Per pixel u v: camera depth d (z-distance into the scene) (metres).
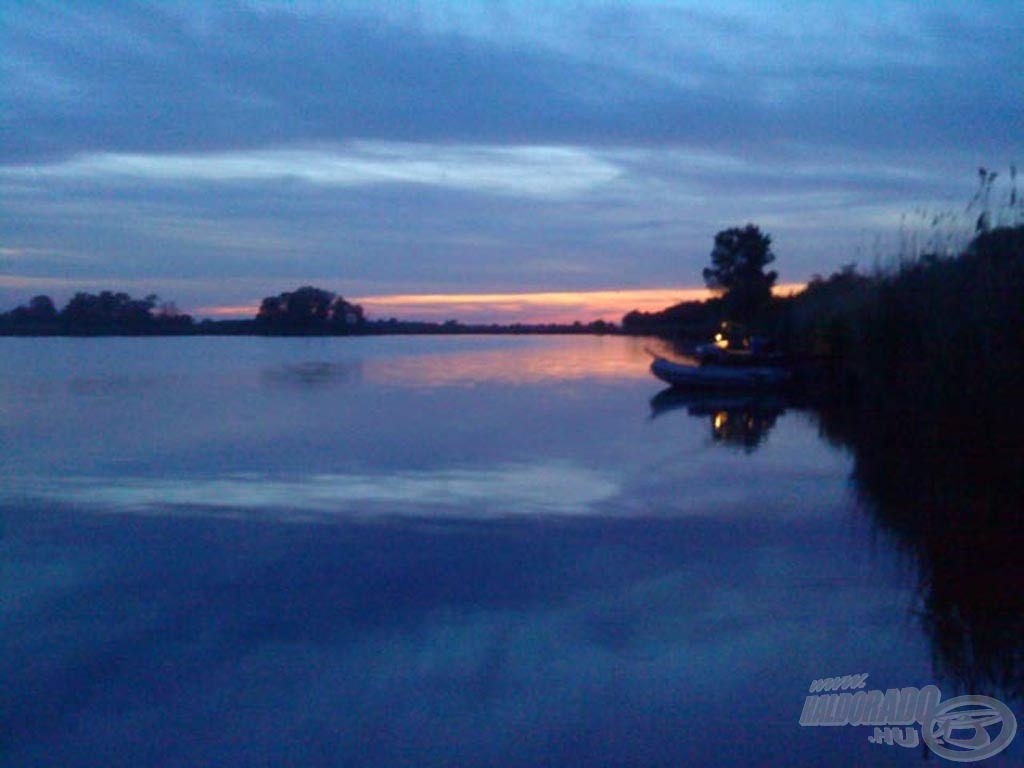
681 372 34.75
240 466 17.86
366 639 8.53
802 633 8.69
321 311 91.62
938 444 14.81
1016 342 13.55
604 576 10.54
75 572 10.70
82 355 57.38
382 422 24.73
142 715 6.98
